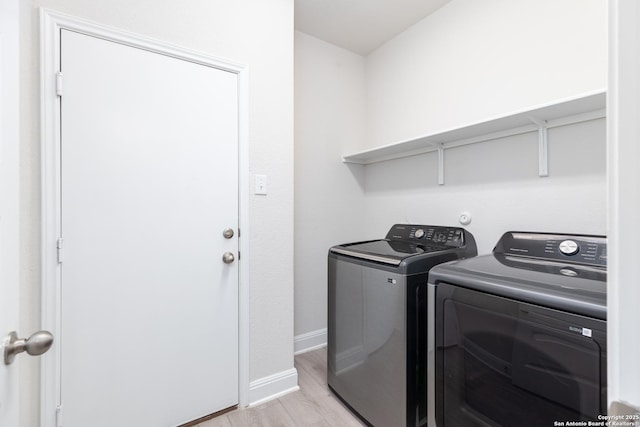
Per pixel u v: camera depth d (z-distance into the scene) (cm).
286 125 170
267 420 147
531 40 149
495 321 93
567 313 77
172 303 137
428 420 114
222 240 150
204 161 144
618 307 30
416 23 212
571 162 136
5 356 56
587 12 131
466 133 165
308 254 228
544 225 145
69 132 114
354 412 151
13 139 63
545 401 83
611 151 31
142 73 129
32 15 108
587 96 111
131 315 127
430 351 113
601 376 71
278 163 167
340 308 160
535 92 148
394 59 230
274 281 166
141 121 129
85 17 117
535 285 85
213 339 147
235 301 154
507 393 91
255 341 160
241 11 154
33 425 109
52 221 111
